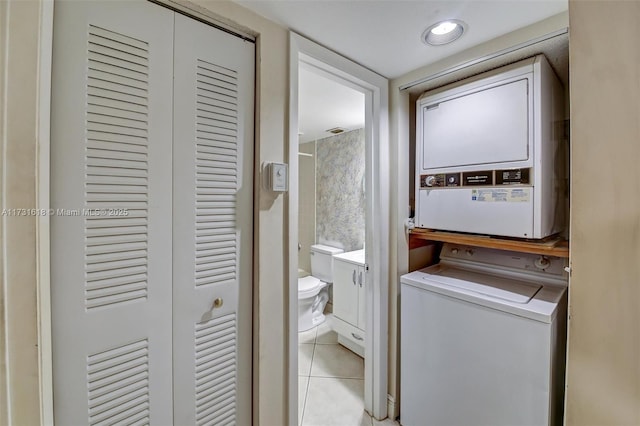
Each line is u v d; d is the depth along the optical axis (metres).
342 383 2.01
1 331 0.53
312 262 3.28
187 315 0.98
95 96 0.79
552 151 1.28
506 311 1.16
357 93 2.02
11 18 0.53
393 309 1.69
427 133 1.57
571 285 0.41
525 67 1.20
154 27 0.89
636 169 0.35
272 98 1.16
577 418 0.40
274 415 1.19
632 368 0.36
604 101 0.37
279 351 1.20
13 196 0.55
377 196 1.66
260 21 1.10
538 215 1.17
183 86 0.96
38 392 0.60
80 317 0.78
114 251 0.84
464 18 1.10
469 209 1.38
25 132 0.56
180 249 0.96
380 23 1.14
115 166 0.83
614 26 0.37
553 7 1.03
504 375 1.17
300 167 3.71
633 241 0.35
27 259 0.57
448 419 1.35
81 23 0.77
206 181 1.02
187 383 0.99
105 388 0.83
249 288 1.14
